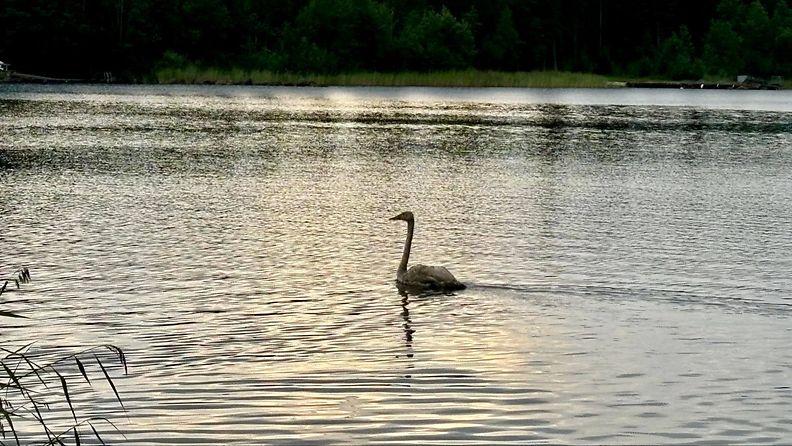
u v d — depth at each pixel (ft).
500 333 56.03
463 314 60.13
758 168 147.43
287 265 74.18
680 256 79.25
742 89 479.82
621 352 52.75
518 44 516.32
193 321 58.03
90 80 406.41
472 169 141.79
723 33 512.63
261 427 42.37
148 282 67.82
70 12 401.90
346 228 90.89
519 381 48.06
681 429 42.73
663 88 479.82
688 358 51.96
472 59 495.82
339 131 202.28
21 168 129.80
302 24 460.55
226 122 218.79
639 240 86.53
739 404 45.62
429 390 46.73
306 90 390.83
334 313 60.18
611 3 544.21
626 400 45.91
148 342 53.78
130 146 162.50
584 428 42.68
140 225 90.12
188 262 74.59
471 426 42.73
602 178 132.77
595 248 82.33
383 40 459.73
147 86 389.60
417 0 525.34
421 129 210.79
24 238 82.64
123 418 43.21
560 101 342.64
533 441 41.27
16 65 396.37
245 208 101.65
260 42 454.40
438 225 93.25
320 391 46.50
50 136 175.22
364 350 52.65
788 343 54.90
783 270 74.43
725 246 84.12
